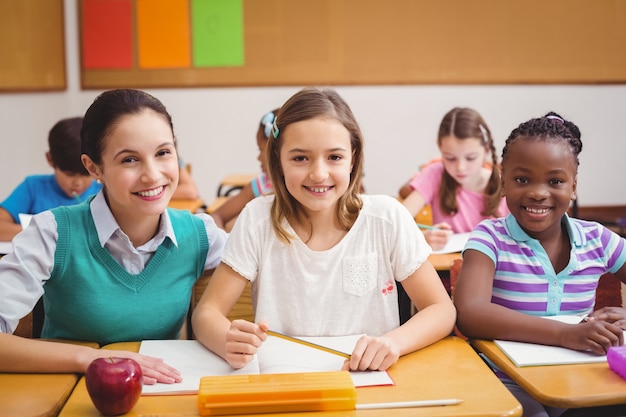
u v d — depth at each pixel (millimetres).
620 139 5824
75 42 5543
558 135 1427
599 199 5914
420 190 2625
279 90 5680
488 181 2619
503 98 5719
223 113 5707
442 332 1302
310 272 1412
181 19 5566
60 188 2578
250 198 2676
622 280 1525
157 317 1410
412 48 5613
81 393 1073
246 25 5574
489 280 1450
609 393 1047
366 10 5566
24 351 1162
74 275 1352
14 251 1306
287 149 1335
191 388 1090
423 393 1064
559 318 1396
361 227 1423
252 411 1001
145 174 1293
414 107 5719
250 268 1412
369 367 1153
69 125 2496
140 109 1304
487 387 1086
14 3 4223
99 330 1376
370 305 1433
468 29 5605
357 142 1390
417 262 1404
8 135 4176
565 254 1504
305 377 1046
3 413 1008
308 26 5578
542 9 5602
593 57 5676
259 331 1173
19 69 4324
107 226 1362
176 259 1437
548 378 1108
